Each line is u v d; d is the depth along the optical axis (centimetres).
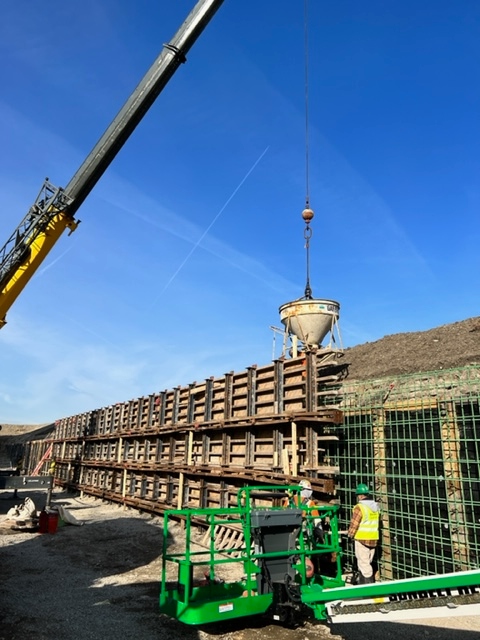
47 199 1349
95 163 1320
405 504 845
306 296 1555
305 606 690
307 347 1182
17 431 8012
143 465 1912
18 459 4550
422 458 826
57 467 3219
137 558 1120
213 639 638
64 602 792
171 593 688
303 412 1038
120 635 650
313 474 995
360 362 1423
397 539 841
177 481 1673
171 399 1822
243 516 766
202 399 1585
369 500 816
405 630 662
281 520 709
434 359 1150
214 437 1491
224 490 1361
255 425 1230
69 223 1362
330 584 746
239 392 1365
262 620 703
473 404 768
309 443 1031
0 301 1299
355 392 1010
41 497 2538
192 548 1243
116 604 782
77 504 2252
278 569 703
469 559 713
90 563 1073
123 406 2291
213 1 1231
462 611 452
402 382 936
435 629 664
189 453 1581
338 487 966
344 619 548
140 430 1980
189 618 624
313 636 645
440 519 759
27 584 902
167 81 1280
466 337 1226
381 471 892
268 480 1131
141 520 1720
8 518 1572
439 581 460
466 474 752
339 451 998
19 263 1323
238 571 991
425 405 839
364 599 527
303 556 715
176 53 1252
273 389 1208
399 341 1453
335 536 801
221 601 641
